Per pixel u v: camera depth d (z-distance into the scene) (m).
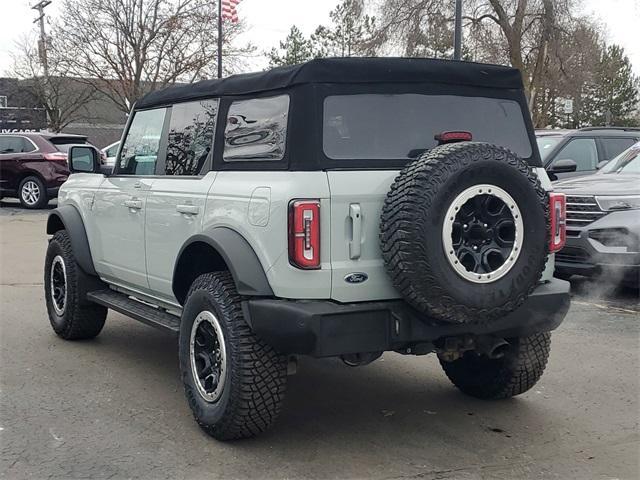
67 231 6.51
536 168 4.73
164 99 5.59
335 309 3.97
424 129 4.40
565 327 7.37
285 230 4.00
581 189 8.39
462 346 4.34
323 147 4.10
